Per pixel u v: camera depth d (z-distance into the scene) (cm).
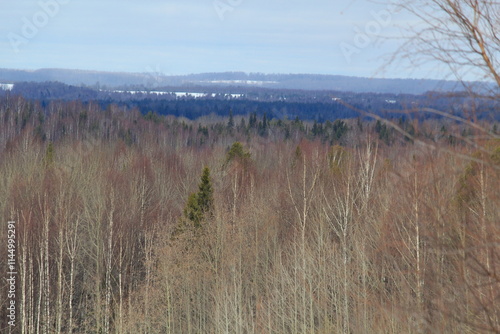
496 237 916
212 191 5744
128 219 6862
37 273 6078
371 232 3306
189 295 5159
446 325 1081
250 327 4316
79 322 5841
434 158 1027
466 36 653
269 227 5422
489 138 667
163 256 5241
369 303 2398
